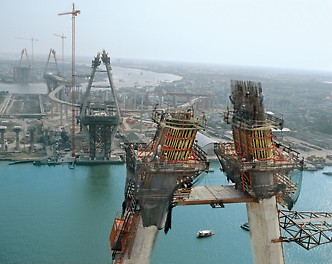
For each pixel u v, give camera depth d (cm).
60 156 19075
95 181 15825
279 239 6291
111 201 13550
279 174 6250
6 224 11369
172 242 10581
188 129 5397
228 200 6066
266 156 6209
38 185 15038
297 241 6381
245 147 6269
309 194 14912
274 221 6275
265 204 6166
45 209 12600
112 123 18550
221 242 10706
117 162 18500
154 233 5550
